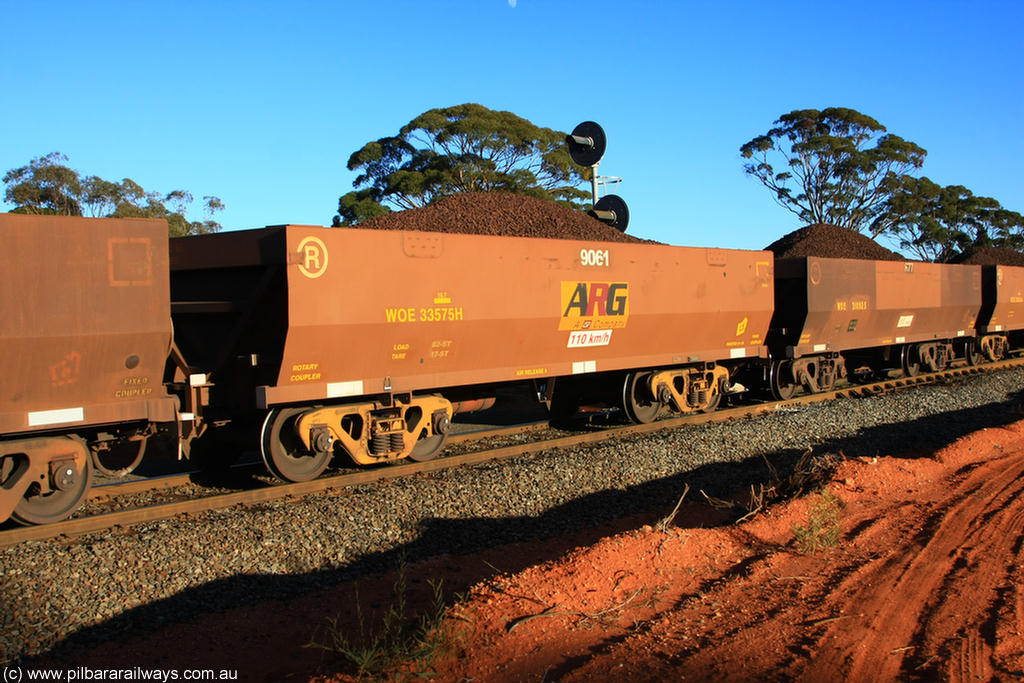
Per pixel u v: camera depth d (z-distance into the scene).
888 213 57.16
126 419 8.23
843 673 4.71
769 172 57.53
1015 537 7.32
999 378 21.17
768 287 16.12
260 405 9.20
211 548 7.19
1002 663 4.82
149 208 38.59
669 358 14.45
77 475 8.12
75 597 6.25
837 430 13.77
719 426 13.73
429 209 24.05
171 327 8.31
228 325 9.80
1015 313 27.25
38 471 7.72
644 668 4.79
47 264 7.43
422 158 45.03
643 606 5.82
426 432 11.18
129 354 8.09
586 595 5.91
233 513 8.41
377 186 46.03
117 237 7.88
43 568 6.53
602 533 8.53
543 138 45.53
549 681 4.66
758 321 16.12
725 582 6.30
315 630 6.06
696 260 14.43
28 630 5.80
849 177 55.12
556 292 11.98
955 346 27.53
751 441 12.61
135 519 8.11
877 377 22.92
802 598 5.96
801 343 17.73
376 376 10.28
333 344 9.56
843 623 5.47
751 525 7.68
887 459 10.42
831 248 34.47
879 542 7.34
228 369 9.88
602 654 5.01
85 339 7.68
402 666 4.95
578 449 11.95
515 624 5.41
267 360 9.43
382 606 6.51
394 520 8.38
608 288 12.77
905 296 21.05
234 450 10.94
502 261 11.24
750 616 5.62
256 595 6.68
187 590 6.61
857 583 6.26
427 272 10.32
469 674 4.80
